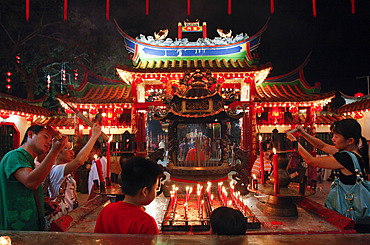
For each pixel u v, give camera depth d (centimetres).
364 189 300
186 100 523
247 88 1144
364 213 297
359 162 307
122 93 1190
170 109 511
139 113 1211
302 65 1226
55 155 248
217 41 1193
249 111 1065
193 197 492
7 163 261
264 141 434
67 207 390
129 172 212
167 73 1079
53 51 1767
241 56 1193
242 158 528
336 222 316
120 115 1223
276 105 1092
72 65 1914
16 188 260
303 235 149
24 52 1684
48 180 369
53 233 155
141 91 1252
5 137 1004
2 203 261
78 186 1009
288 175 397
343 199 320
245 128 1175
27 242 145
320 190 951
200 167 524
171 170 529
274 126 1129
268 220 354
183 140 570
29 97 1678
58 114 1293
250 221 324
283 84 1241
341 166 308
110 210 208
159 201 489
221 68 1049
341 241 145
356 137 319
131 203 211
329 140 1253
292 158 866
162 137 2208
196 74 550
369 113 1130
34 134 288
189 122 555
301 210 407
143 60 1203
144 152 534
